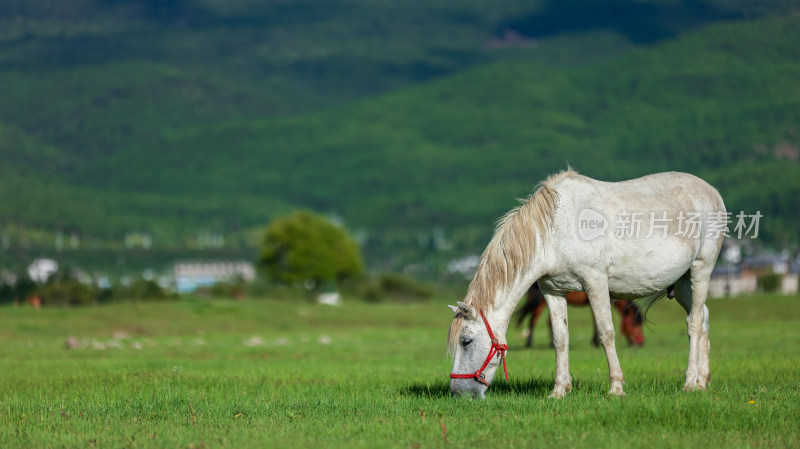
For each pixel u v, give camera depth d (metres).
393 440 7.97
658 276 10.77
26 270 123.31
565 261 10.34
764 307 39.16
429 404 10.10
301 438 8.05
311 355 21.83
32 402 10.85
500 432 8.18
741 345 21.42
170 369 16.05
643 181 11.13
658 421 8.52
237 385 12.69
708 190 11.46
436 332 36.09
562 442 7.75
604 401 9.66
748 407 9.09
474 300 10.41
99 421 9.29
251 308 43.03
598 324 10.43
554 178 10.70
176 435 8.36
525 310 23.36
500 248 10.41
